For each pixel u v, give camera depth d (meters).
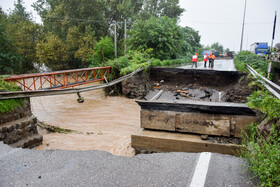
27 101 9.02
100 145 8.96
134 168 2.83
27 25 36.31
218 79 17.45
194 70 18.22
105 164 2.92
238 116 6.01
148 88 19.03
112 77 20.11
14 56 28.70
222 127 6.17
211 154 3.19
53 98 19.06
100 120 13.30
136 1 43.69
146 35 25.47
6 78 10.58
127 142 8.93
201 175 2.62
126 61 20.69
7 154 3.24
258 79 12.92
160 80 20.20
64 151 3.33
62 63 36.47
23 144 7.90
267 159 2.57
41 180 2.57
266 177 2.45
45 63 35.09
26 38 35.53
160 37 24.88
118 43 37.91
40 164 2.94
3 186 2.46
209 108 6.13
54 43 33.31
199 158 3.06
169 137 6.45
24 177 2.64
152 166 2.87
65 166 2.89
